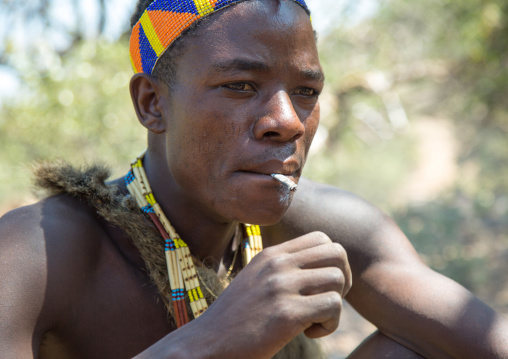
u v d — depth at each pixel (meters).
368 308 1.89
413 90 17.17
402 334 1.81
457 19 10.27
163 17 1.63
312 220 1.95
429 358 1.76
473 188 13.06
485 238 9.17
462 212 10.93
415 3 11.18
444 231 9.19
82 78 6.87
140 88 1.74
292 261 1.39
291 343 2.06
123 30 7.42
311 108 1.65
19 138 6.98
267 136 1.53
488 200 11.81
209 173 1.58
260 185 1.52
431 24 11.02
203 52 1.55
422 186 14.95
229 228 1.86
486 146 15.45
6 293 1.46
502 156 15.01
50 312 1.54
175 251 1.73
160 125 1.72
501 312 5.87
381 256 1.89
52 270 1.55
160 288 1.70
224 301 1.39
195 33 1.57
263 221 1.55
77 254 1.62
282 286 1.35
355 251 1.91
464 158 15.81
